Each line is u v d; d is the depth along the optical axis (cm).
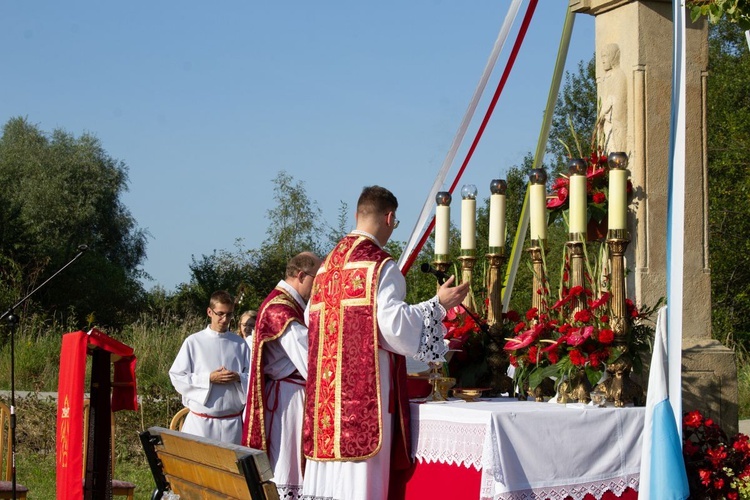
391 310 436
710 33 2503
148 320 1780
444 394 478
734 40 2469
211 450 327
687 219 561
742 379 1529
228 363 716
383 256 454
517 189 1376
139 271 4500
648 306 540
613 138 571
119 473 1024
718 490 471
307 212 2773
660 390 429
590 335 455
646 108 557
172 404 1177
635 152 555
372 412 438
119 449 1107
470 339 524
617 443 432
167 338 1661
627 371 456
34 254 2975
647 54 561
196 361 714
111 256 4369
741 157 1986
